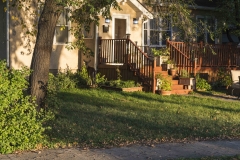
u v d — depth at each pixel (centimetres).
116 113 1348
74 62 2016
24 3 1864
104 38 2048
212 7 2389
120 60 1936
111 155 899
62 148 951
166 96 1775
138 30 2172
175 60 2009
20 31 1872
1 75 909
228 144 1022
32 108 948
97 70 1998
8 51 1847
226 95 1892
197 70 2080
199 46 2072
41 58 1180
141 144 999
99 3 1214
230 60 2203
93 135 1061
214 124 1235
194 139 1063
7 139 899
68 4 1241
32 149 934
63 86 1816
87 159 868
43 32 1181
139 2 2077
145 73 1867
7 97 898
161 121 1248
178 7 1523
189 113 1409
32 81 1177
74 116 1283
